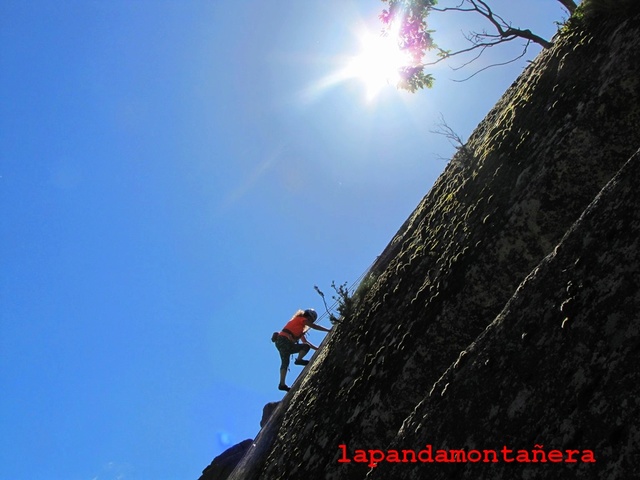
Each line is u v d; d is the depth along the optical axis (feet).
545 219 13.38
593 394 7.73
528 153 14.78
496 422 8.88
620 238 8.64
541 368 8.68
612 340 7.91
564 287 9.06
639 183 8.87
